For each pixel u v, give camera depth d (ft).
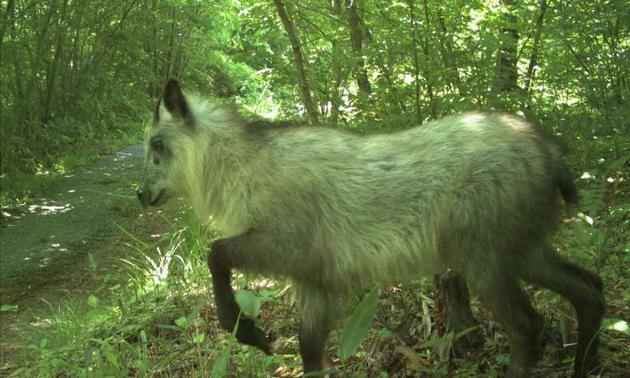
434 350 12.17
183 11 49.60
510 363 10.50
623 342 11.97
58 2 37.09
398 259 10.63
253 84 60.49
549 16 18.56
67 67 41.55
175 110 11.71
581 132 16.29
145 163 12.09
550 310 12.59
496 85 17.52
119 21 45.16
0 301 20.74
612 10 17.17
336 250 10.73
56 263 23.47
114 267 22.49
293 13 19.25
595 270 12.73
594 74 18.01
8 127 34.76
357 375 11.26
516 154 10.20
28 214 28.84
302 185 10.68
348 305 13.46
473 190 10.10
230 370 12.55
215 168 11.28
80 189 32.27
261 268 10.73
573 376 10.99
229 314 10.81
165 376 13.08
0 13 33.71
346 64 18.37
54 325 17.03
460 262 10.31
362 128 17.47
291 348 13.64
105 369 12.74
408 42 17.28
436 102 16.60
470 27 18.94
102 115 44.96
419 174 10.48
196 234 19.89
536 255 10.66
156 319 15.76
